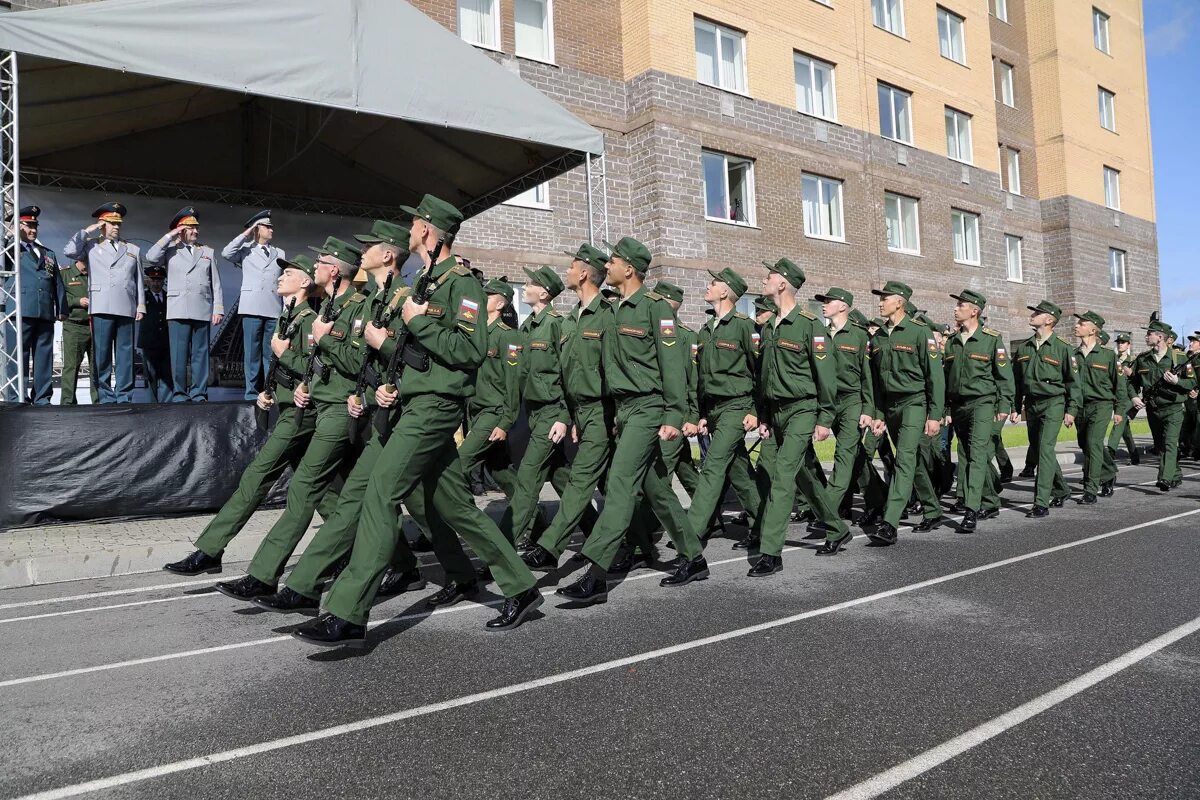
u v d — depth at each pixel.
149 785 2.93
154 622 5.24
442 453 4.65
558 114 10.80
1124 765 2.96
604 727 3.37
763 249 18.53
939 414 7.48
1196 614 4.90
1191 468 13.74
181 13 8.46
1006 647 4.34
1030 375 9.07
